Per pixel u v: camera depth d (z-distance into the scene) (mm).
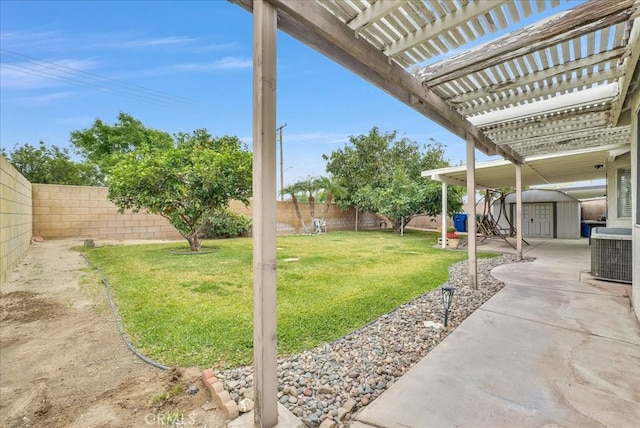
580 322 3010
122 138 15711
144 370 2201
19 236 6285
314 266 5977
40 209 9328
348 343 2586
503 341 2611
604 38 2369
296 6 1644
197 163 7410
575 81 3047
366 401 1831
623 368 2141
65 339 2742
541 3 1928
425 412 1714
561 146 5699
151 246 8859
